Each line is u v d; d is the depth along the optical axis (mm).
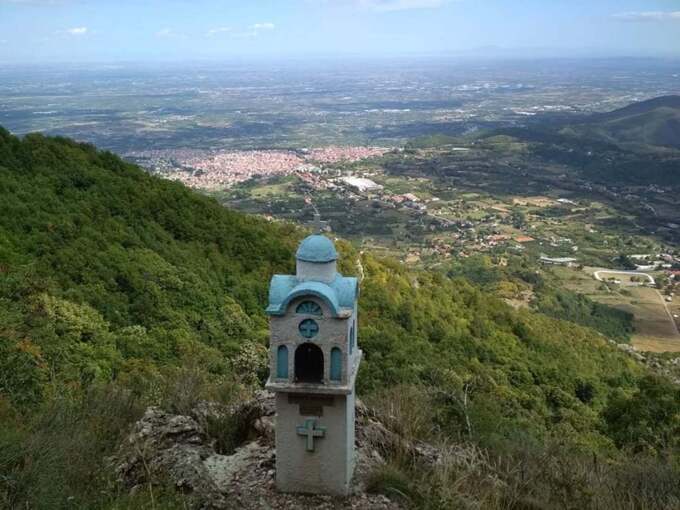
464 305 47812
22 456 8859
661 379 24391
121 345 23797
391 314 38625
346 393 8516
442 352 33844
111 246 32406
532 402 28453
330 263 8883
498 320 47438
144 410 11828
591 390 35125
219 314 31219
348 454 8812
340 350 8539
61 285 27812
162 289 30734
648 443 19625
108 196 38188
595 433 23656
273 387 8586
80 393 14586
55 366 18141
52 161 38938
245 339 29641
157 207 40219
